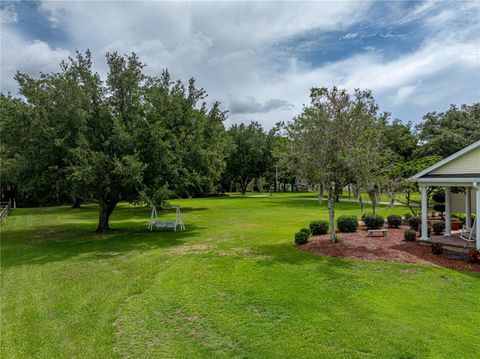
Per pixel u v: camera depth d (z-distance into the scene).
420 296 6.57
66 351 4.87
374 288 7.08
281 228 16.52
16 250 12.65
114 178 13.89
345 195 44.22
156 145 14.17
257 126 52.84
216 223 19.12
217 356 4.54
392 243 11.49
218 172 24.97
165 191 13.74
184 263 9.74
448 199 12.57
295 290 7.04
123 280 8.28
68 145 13.48
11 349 4.96
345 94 10.90
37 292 7.57
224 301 6.58
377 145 11.66
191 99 19.83
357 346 4.67
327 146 10.66
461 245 10.45
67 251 12.12
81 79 14.89
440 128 26.05
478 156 10.62
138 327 5.58
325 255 9.99
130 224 19.86
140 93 15.34
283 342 4.86
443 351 4.47
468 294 6.66
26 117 13.66
